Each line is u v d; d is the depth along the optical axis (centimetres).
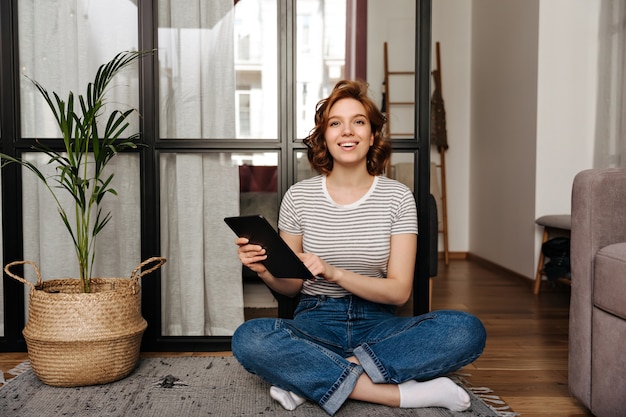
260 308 217
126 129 211
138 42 209
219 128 214
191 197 214
